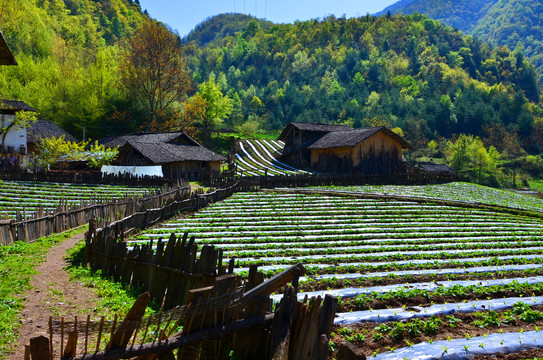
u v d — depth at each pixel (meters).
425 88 182.38
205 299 6.40
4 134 46.47
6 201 29.67
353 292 11.58
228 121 111.56
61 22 127.50
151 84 71.56
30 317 9.27
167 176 49.81
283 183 44.66
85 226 22.27
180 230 21.48
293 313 6.30
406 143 62.56
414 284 12.60
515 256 17.36
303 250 17.38
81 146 54.59
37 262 14.66
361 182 50.62
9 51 11.97
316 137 68.12
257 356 6.81
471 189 52.97
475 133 147.00
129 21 176.62
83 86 70.31
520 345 8.13
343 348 5.28
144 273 11.48
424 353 7.79
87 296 11.13
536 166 121.62
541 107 194.75
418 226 24.58
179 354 6.38
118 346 5.75
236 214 26.95
